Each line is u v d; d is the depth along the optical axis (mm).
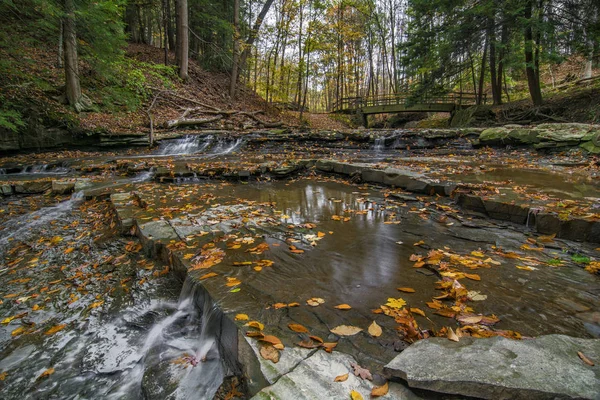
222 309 2064
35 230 4531
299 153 10836
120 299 2836
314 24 18594
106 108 12516
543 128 9617
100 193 5875
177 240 3391
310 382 1433
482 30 13211
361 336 1793
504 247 3102
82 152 10656
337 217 4230
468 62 15664
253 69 25703
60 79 12164
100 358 2246
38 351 2316
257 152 11289
